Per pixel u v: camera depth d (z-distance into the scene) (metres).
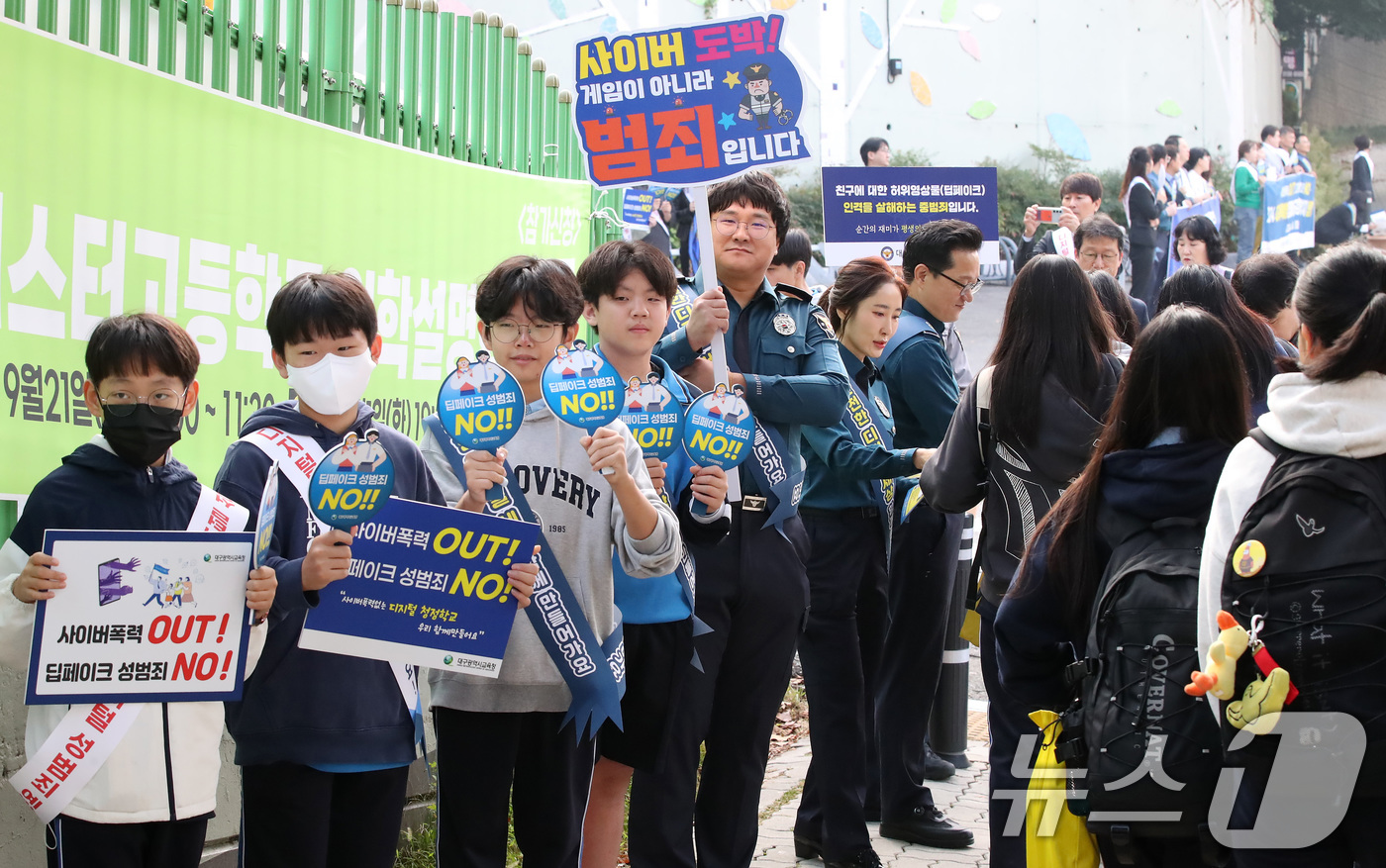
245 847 2.77
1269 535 2.27
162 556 2.47
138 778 2.56
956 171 6.29
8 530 2.99
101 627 2.43
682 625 3.25
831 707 4.16
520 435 3.04
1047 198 17.50
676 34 3.62
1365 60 23.23
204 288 3.58
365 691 2.79
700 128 3.62
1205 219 6.45
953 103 17.66
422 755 4.45
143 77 3.35
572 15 13.32
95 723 2.53
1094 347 3.37
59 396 3.09
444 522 2.67
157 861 2.66
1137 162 13.02
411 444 3.00
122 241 3.29
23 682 3.12
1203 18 20.02
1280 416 2.38
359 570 2.64
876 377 4.43
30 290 3.00
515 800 3.08
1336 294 2.62
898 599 4.54
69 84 3.12
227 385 3.67
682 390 3.47
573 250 5.63
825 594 4.19
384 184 4.42
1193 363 2.61
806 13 15.59
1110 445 2.72
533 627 2.93
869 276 4.32
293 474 2.79
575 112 3.65
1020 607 2.79
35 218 3.02
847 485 4.23
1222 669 2.24
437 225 4.72
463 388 2.79
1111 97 19.06
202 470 3.58
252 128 3.78
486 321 3.08
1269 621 2.25
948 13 17.03
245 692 2.72
